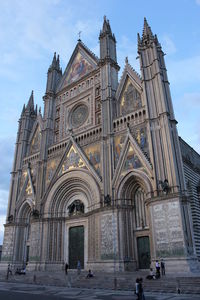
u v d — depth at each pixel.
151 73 37.28
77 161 42.09
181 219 26.95
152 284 22.16
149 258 31.38
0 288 25.55
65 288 25.20
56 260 39.56
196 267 25.64
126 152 35.75
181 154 34.22
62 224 42.06
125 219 33.44
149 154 33.47
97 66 48.22
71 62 55.38
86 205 40.31
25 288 25.50
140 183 34.03
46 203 43.66
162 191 29.78
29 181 49.66
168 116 33.16
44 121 51.91
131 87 40.97
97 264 32.84
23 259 46.50
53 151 48.06
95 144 40.97
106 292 21.30
